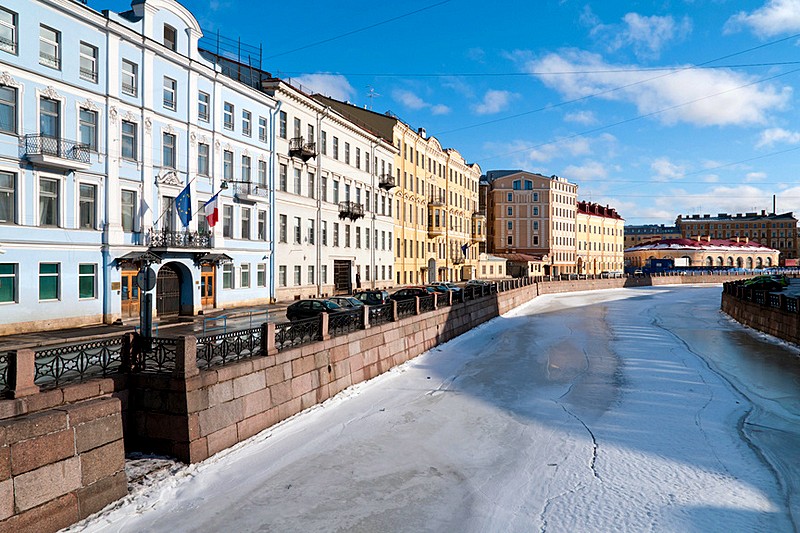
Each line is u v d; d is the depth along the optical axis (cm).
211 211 3033
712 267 10319
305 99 3762
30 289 2136
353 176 4503
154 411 1064
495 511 923
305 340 1502
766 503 936
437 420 1412
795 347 2478
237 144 3231
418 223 5944
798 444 1223
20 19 2081
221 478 1016
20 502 756
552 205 9531
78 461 842
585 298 5722
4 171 2066
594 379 1880
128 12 2664
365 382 1764
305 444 1211
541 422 1397
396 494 985
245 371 1214
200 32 2989
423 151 6056
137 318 2573
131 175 2558
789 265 12356
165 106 2755
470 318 3045
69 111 2270
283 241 3622
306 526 869
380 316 1988
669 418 1424
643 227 16950
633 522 877
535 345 2612
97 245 2389
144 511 886
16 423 763
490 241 9731
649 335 2961
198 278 2903
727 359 2219
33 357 855
